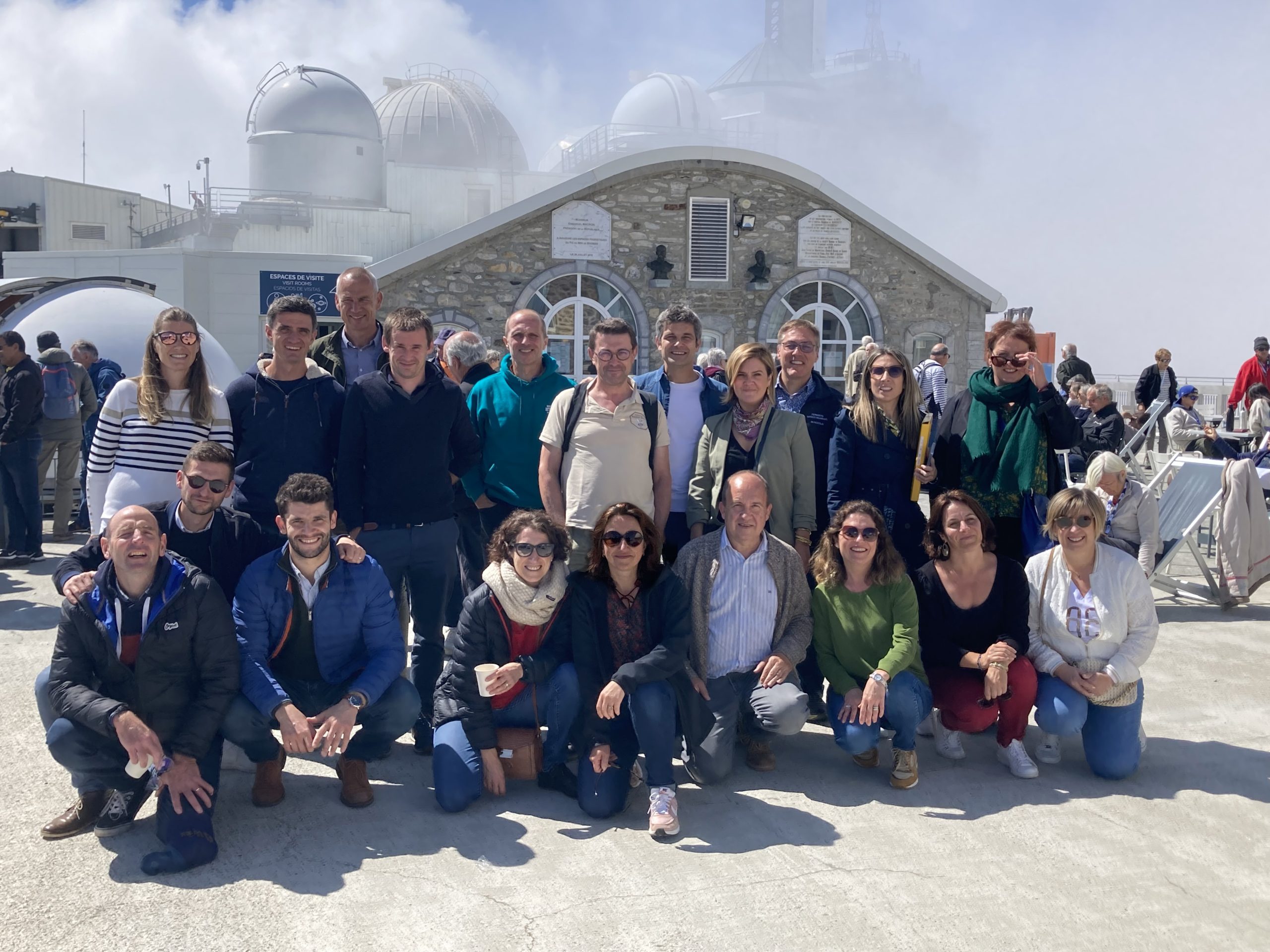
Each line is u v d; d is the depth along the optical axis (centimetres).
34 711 452
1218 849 334
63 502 873
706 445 456
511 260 1717
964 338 1942
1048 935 276
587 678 381
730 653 408
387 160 3341
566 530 386
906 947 269
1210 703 490
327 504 358
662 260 1775
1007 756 413
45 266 1678
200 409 414
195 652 342
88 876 307
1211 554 731
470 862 322
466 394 578
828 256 1866
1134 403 2269
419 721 431
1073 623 407
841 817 362
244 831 345
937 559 421
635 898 297
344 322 507
